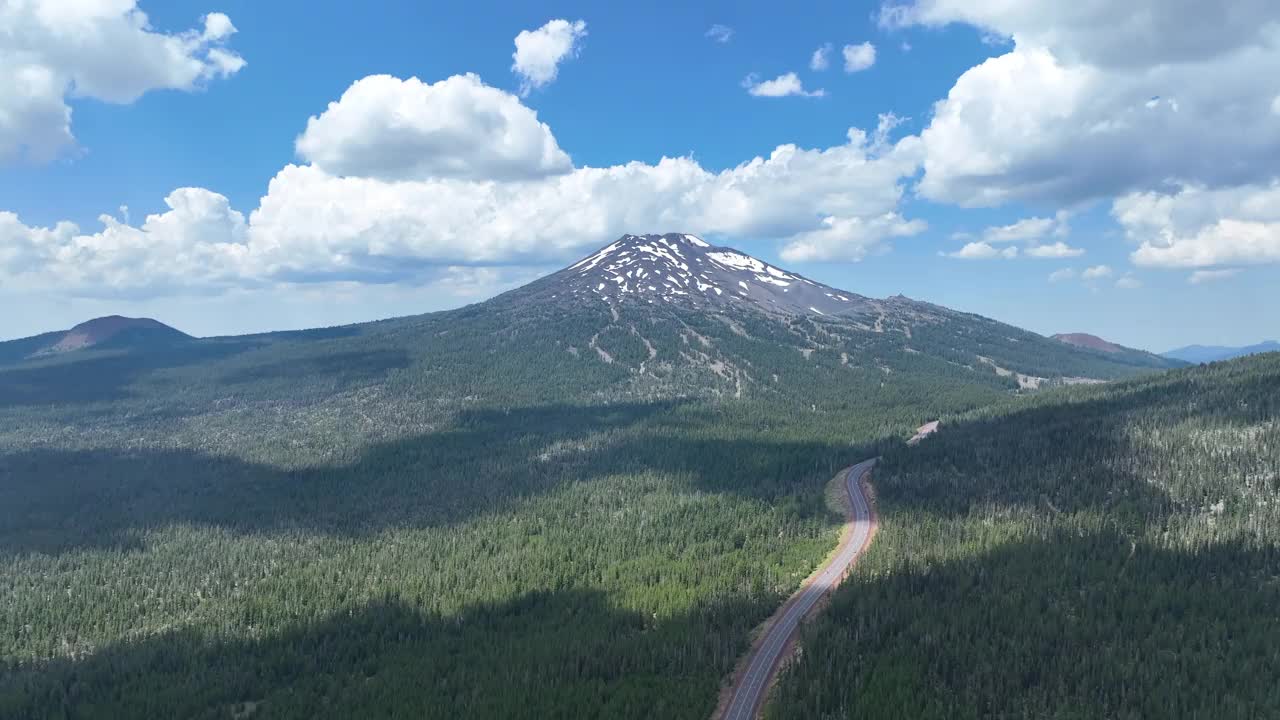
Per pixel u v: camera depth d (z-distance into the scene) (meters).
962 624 138.12
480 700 129.88
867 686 125.12
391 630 166.38
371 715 129.88
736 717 125.25
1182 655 124.19
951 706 116.56
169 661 157.62
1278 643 123.94
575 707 126.88
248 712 139.88
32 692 146.25
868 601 151.88
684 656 140.50
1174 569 153.88
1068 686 120.62
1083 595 147.38
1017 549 170.25
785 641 148.38
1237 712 109.06
